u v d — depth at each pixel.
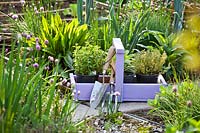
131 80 6.05
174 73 5.95
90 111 5.54
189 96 5.11
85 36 6.77
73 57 6.59
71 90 5.15
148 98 5.93
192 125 4.43
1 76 4.00
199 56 6.64
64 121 4.23
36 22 7.02
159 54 6.14
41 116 4.12
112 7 6.97
